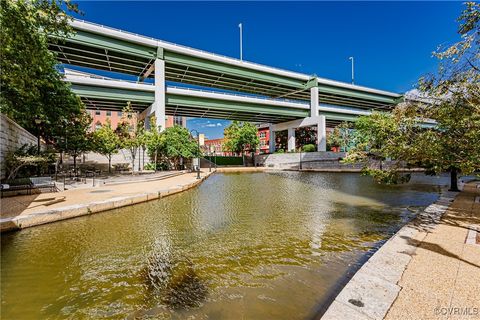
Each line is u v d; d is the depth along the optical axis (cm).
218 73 3647
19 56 741
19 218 618
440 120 552
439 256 384
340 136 4612
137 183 1555
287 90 4697
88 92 2745
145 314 302
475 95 468
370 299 267
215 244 538
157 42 3005
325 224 695
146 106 3472
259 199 1126
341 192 1359
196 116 4675
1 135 1156
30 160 1128
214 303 324
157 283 376
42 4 761
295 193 1330
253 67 3788
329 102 5462
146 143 2370
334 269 420
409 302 262
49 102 1505
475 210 735
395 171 721
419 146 562
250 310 308
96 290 356
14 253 484
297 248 515
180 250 505
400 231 523
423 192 1316
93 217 757
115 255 479
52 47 2661
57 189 1138
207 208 911
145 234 604
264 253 489
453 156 534
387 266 347
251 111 4016
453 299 266
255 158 5278
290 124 4956
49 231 616
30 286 366
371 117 740
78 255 477
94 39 2642
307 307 314
